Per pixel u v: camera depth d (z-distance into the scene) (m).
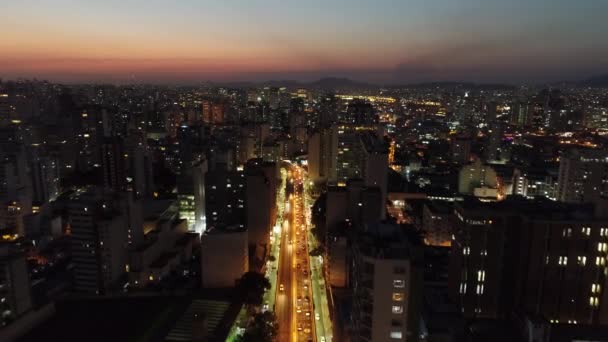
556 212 118.00
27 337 125.69
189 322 132.88
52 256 190.62
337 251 151.38
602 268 112.62
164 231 190.50
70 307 143.88
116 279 163.62
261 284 149.25
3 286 123.25
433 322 104.62
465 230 117.88
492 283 118.25
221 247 157.62
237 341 126.38
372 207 189.12
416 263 85.44
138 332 128.00
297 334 138.62
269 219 198.25
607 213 113.44
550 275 114.00
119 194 178.12
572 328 97.38
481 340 105.88
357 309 89.38
